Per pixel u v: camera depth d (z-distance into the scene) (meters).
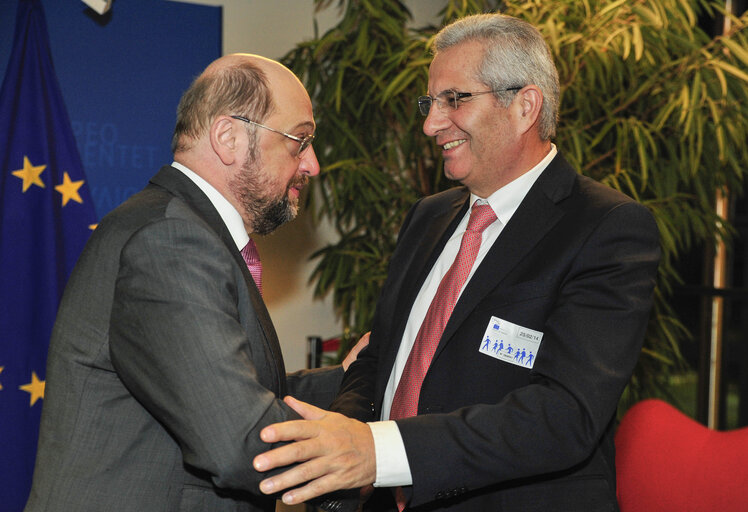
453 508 1.47
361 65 3.44
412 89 3.31
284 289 3.89
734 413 4.08
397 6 3.62
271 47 3.80
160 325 1.21
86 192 3.24
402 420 1.32
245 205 1.50
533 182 1.61
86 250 1.36
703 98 2.91
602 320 1.37
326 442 1.21
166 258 1.24
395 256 1.86
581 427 1.30
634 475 1.94
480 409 1.34
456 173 1.64
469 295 1.52
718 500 1.79
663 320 3.52
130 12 3.45
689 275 4.21
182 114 1.49
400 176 3.53
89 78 3.38
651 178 3.27
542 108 1.60
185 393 1.18
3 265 3.04
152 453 1.32
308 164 1.59
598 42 2.93
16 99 3.15
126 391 1.33
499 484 1.45
